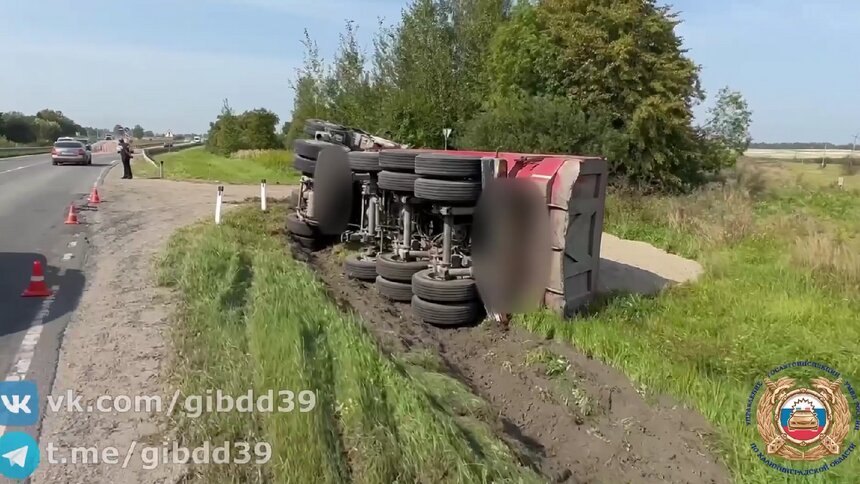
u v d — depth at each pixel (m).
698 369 6.95
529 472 4.86
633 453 5.67
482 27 31.20
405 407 5.04
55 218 14.52
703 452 5.66
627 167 24.16
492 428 5.51
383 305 8.58
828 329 8.19
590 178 8.36
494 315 7.96
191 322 6.70
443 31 30.86
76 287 8.54
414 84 29.30
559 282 7.77
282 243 11.70
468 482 4.36
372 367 5.52
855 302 9.48
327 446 4.41
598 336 7.39
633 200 19.64
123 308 7.50
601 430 5.98
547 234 7.82
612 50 24.08
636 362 6.93
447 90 28.95
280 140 64.44
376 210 10.04
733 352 7.23
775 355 7.20
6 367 5.85
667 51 25.00
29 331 6.80
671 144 24.84
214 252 9.31
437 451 4.56
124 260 9.98
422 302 8.11
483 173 7.86
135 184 23.56
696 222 16.31
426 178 7.94
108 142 95.25
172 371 5.62
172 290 8.20
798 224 16.23
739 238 14.91
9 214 15.04
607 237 15.60
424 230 9.32
